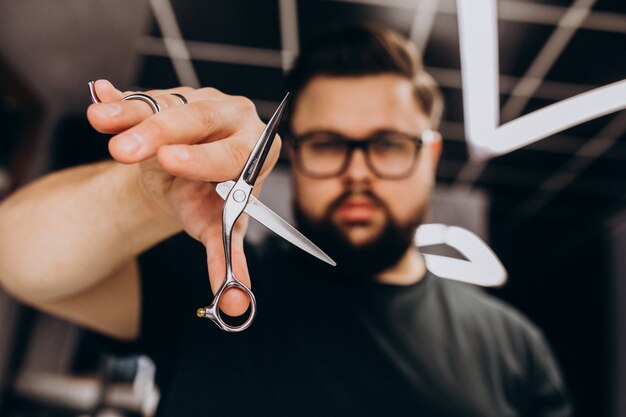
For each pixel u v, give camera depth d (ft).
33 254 2.00
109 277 2.36
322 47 4.14
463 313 3.31
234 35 8.48
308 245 1.45
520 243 15.76
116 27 8.54
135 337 2.86
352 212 3.62
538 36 8.02
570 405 3.31
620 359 14.25
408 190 3.74
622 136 10.28
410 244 3.56
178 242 2.90
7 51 8.95
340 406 2.76
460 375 3.03
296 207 3.77
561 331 15.72
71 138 10.58
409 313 3.16
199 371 2.67
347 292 3.10
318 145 3.87
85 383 10.39
